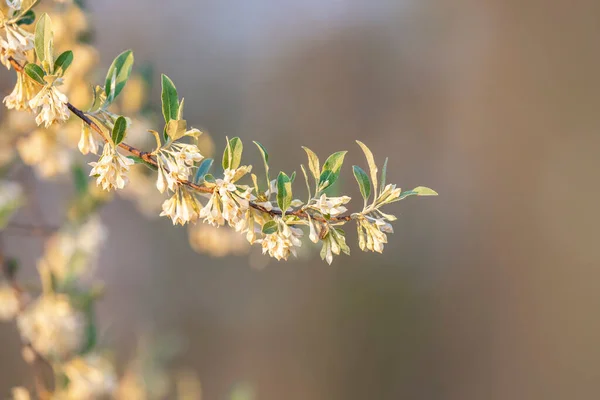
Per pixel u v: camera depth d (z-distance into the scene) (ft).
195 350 9.48
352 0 10.77
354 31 10.79
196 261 9.59
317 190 3.44
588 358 10.38
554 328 10.61
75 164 4.63
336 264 10.51
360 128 10.64
